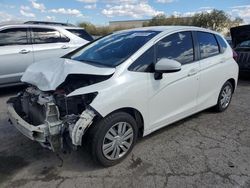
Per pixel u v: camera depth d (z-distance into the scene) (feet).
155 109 11.67
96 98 9.51
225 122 15.23
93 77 10.24
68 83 10.21
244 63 26.68
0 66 19.90
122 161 10.93
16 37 20.72
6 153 11.52
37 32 21.71
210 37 15.07
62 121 9.46
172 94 12.26
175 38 12.77
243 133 13.79
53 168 10.46
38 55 21.53
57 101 9.74
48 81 9.95
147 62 11.27
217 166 10.61
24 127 9.79
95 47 13.39
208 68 14.29
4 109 17.38
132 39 12.46
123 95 10.12
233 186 9.38
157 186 9.39
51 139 9.32
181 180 9.71
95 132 9.78
